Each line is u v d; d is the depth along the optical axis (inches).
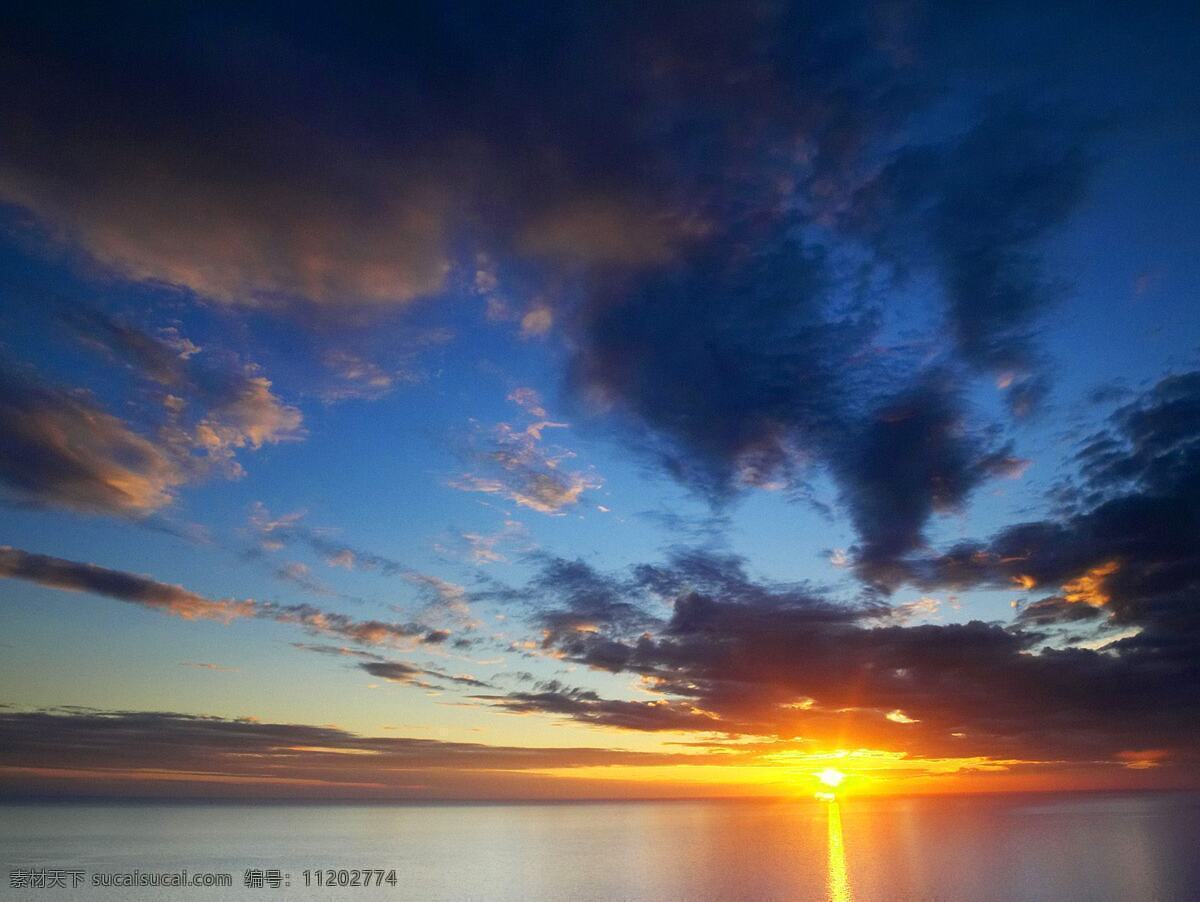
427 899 3432.6
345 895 3570.4
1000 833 6860.2
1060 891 3316.9
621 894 3491.6
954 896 3255.4
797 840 6515.8
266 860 5132.9
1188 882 3540.8
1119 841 5708.7
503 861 5039.4
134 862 4921.3
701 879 3954.2
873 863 4532.5
